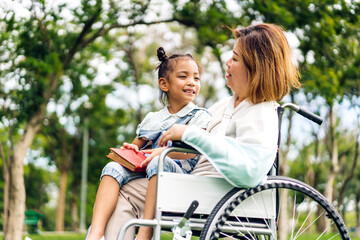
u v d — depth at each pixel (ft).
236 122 9.41
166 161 9.41
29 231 71.56
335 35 31.76
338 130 68.95
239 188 8.82
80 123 68.90
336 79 32.07
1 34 31.73
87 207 105.29
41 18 32.65
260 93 9.34
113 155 9.75
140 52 59.52
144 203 9.61
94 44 39.70
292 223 9.57
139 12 35.99
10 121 35.99
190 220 8.84
